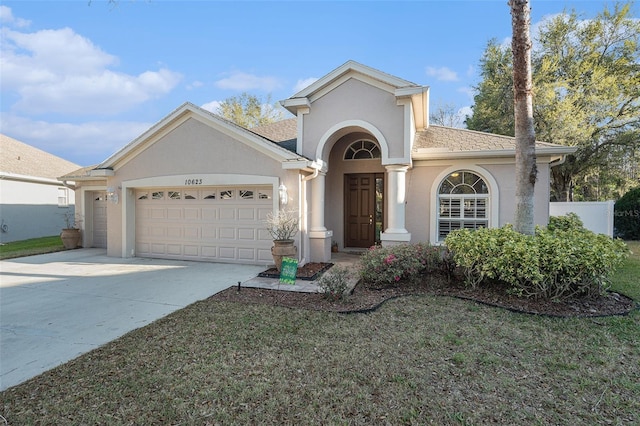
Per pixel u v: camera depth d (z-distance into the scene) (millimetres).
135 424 3002
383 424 2986
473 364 4031
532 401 3311
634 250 13055
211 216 10953
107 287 7805
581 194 26188
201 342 4672
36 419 3086
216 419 3061
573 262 6047
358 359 4148
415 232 10992
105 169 11688
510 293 6512
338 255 12219
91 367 4023
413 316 5664
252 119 38250
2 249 14227
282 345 4555
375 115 10219
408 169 10930
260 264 10375
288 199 9758
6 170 17422
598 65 21266
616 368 3953
